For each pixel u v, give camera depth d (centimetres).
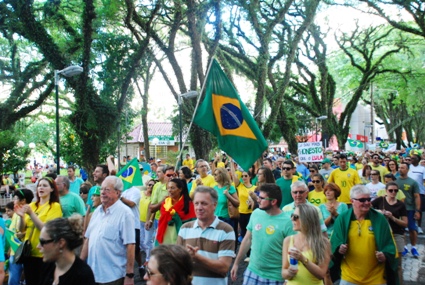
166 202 701
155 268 279
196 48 2416
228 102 762
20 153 2394
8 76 2542
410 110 5981
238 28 3089
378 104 6197
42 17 2419
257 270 539
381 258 514
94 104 2177
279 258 531
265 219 546
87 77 2138
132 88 2492
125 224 545
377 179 1105
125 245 549
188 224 498
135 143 5628
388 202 810
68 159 2559
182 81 2564
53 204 651
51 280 423
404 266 946
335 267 545
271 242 533
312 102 4169
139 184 948
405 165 1053
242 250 575
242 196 1045
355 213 534
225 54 3181
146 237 961
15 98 2402
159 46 2491
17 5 2050
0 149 2261
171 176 898
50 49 2112
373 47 4106
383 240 520
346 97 5441
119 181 559
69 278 388
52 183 656
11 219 813
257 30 2825
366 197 523
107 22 2322
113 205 554
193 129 2570
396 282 523
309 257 459
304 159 1930
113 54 2252
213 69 768
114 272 539
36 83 2481
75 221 399
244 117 759
